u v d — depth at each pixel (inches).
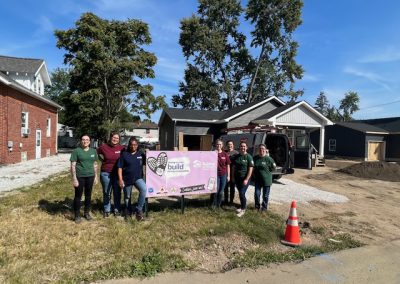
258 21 1616.6
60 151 1499.8
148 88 1144.8
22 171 622.2
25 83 1004.6
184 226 271.0
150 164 291.7
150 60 1126.4
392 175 735.7
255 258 223.6
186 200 362.9
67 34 1040.2
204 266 208.4
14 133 794.8
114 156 288.5
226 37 1689.2
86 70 1077.1
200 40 1619.1
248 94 1678.2
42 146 1008.2
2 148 738.2
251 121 1008.9
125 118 1216.8
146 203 293.4
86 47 1027.3
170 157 299.3
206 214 306.5
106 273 185.2
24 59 1066.1
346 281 197.6
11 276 173.9
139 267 193.5
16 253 201.6
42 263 192.1
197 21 1619.1
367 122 1637.6
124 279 182.2
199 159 312.2
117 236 237.8
